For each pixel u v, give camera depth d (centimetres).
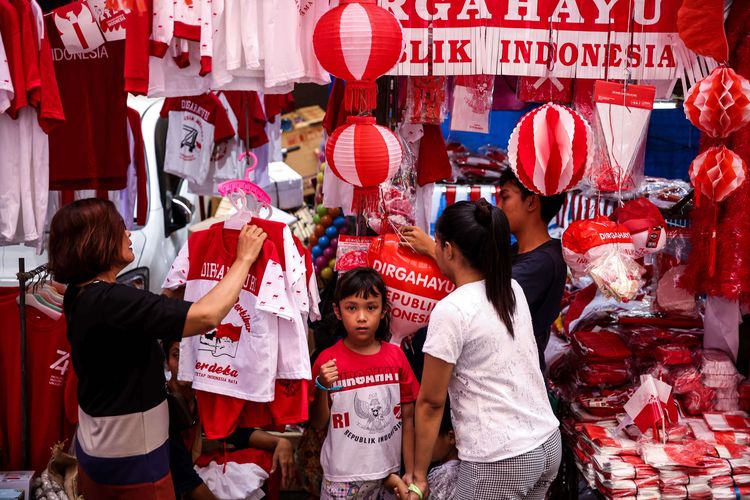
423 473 263
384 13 270
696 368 338
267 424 293
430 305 295
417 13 304
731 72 298
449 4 303
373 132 276
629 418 309
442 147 368
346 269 320
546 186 288
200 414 291
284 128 753
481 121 348
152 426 252
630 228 307
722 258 330
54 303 320
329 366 290
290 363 280
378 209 314
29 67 280
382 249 300
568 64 308
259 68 308
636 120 304
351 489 296
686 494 297
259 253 272
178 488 304
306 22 302
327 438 302
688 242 352
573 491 347
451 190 441
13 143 308
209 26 292
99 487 254
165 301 234
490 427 245
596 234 295
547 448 250
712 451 304
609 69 309
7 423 326
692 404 332
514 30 304
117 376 245
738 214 324
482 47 305
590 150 295
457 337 243
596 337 346
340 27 265
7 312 319
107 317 232
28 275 312
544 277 287
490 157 495
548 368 364
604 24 306
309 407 302
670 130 442
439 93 342
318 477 341
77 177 340
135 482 251
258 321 276
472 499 249
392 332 309
